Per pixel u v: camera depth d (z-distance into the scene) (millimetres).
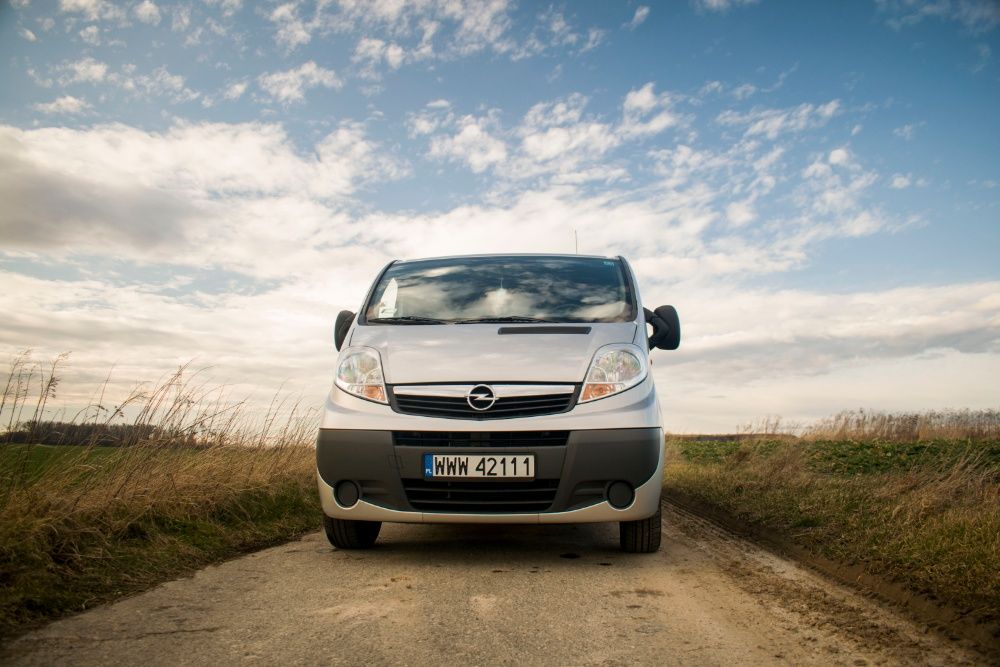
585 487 4254
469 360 4508
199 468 5906
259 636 2918
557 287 5387
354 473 4363
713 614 3285
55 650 2699
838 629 3051
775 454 10539
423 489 4301
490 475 4215
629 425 4289
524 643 2857
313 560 4516
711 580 3980
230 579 3936
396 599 3529
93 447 5004
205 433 6184
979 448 10719
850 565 4188
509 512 4281
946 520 4691
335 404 4562
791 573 4164
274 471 6840
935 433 15844
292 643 2834
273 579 3955
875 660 2664
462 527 6008
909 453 11250
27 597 3178
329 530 4730
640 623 3137
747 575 4105
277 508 6105
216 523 5258
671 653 2744
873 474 8375
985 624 2961
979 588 3359
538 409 4309
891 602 3473
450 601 3496
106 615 3172
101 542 4145
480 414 4312
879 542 4527
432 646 2814
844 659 2674
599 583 3900
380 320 5219
